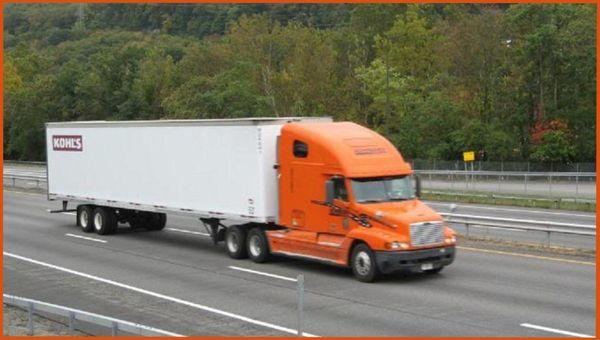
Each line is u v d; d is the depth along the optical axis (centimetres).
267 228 2069
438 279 1786
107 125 2558
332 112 7012
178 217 3269
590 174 4159
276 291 1678
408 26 7631
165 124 2308
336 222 1833
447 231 1794
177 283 1789
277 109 6881
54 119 8638
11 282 1838
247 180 2047
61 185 2833
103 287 1756
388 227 1738
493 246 2306
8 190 4884
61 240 2570
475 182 4534
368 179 1819
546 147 5819
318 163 1878
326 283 1764
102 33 14600
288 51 8512
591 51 5962
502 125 6131
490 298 1570
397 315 1429
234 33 8875
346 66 8181
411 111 6475
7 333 1322
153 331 1051
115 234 2705
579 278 1777
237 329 1341
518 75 6188
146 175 2406
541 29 6000
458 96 6562
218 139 2128
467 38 6525
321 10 12812
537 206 3753
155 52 9144
